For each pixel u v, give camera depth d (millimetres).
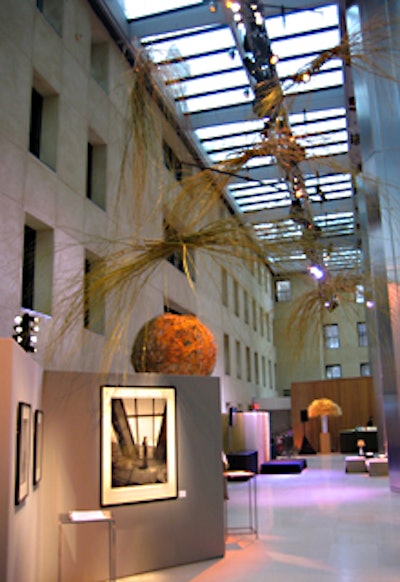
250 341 28016
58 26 11906
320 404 23281
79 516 4668
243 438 17297
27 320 5523
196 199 1881
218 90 16344
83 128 12367
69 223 11328
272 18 13812
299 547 6410
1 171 9320
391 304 2488
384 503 9523
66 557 5133
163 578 5320
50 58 11258
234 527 7730
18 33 10172
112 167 13531
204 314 19922
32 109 11352
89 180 13250
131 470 5633
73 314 2297
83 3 13016
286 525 7824
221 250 1852
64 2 12055
